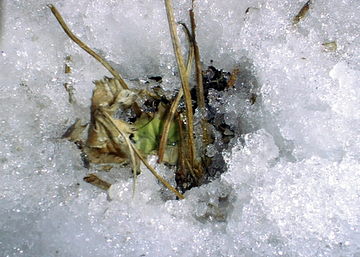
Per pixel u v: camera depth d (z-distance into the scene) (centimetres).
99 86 55
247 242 51
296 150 53
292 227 51
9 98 56
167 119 54
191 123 54
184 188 55
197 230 52
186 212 53
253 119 55
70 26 57
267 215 51
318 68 54
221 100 56
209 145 55
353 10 56
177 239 51
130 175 54
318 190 51
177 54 53
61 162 54
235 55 56
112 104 55
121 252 51
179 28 56
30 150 54
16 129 55
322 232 51
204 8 57
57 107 56
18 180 54
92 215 52
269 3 56
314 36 55
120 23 57
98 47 57
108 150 55
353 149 52
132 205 53
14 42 57
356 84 53
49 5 57
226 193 53
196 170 55
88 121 55
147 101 56
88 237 52
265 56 55
